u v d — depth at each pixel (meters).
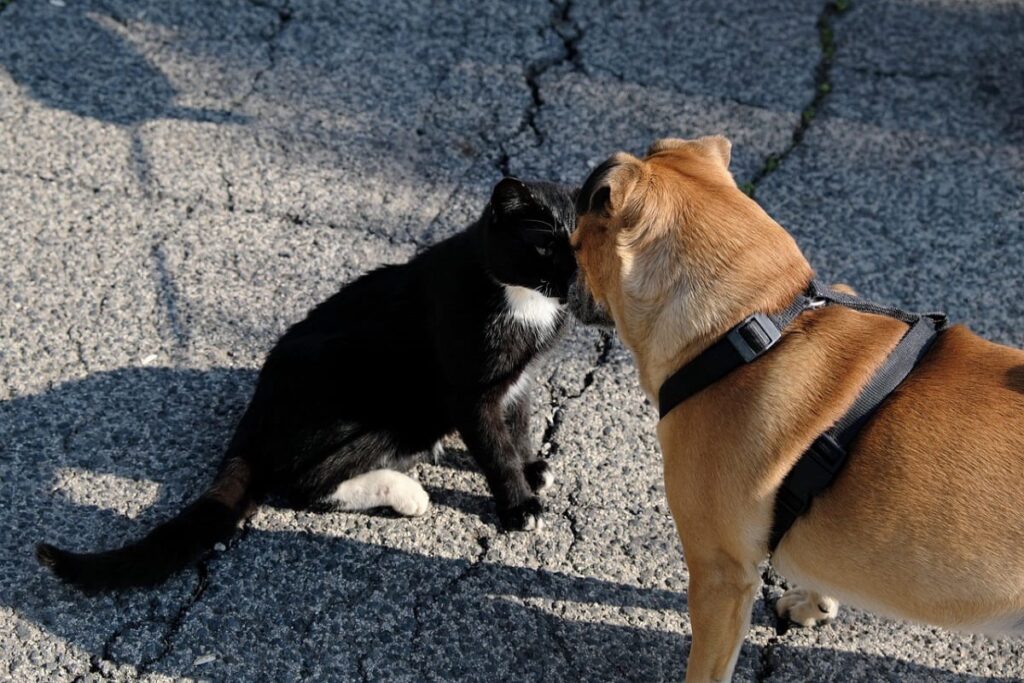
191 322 2.16
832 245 2.27
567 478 2.04
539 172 2.35
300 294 2.19
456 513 2.00
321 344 1.95
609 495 2.02
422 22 2.55
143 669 1.86
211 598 1.91
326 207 2.30
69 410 2.06
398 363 1.96
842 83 2.48
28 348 2.12
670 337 1.75
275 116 2.41
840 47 2.54
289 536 1.97
